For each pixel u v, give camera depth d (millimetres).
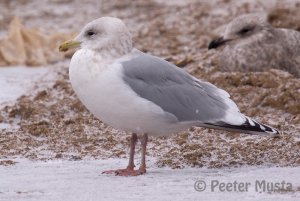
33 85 17203
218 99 11391
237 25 16719
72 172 11219
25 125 14031
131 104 10766
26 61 19656
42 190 10148
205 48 19484
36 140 13328
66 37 20844
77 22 24047
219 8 24078
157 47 20078
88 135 13484
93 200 9586
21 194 9945
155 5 25703
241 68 16469
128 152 12516
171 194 9781
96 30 11062
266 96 14758
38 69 19125
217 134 13273
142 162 11117
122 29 11062
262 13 22453
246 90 15219
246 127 11148
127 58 11023
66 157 12273
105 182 10523
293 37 16641
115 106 10820
